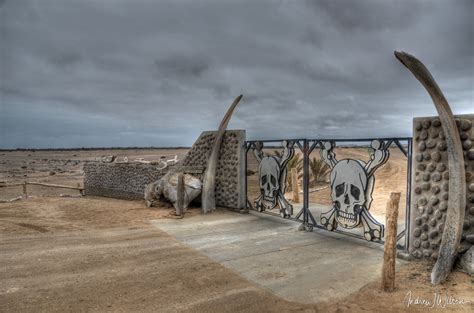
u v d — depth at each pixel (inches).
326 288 176.4
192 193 390.3
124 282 185.9
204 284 183.0
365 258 225.5
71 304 159.6
